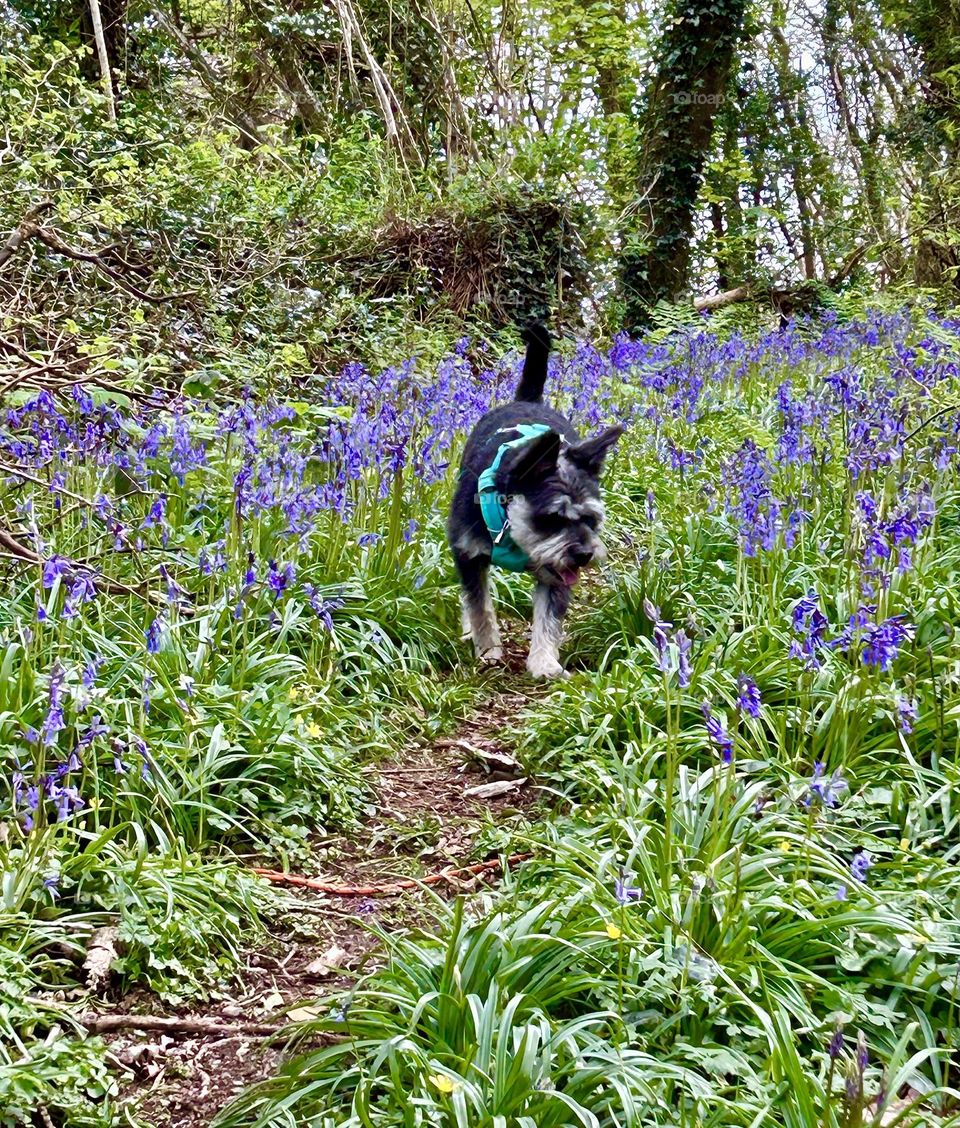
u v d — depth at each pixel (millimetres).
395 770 5242
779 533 6016
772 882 3531
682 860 3562
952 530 6305
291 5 18547
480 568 6508
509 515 6074
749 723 4195
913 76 26438
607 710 5066
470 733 5629
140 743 3994
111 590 5328
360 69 18984
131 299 8742
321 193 13102
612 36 19250
